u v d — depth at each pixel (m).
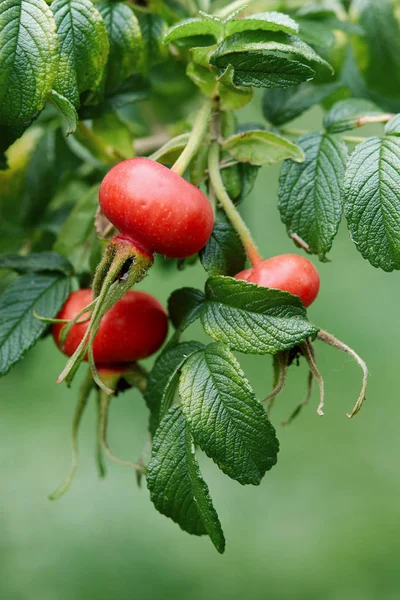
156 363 0.38
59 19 0.38
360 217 0.38
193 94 0.52
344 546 0.65
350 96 0.49
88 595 0.63
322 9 0.45
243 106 0.40
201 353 0.37
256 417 0.36
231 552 0.66
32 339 0.40
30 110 0.37
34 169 0.48
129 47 0.41
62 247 0.44
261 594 0.63
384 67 0.48
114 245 0.38
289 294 0.37
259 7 0.46
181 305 0.39
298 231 0.39
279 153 0.40
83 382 0.42
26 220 0.48
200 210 0.37
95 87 0.39
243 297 0.37
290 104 0.44
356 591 0.63
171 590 0.64
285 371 0.39
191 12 0.43
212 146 0.40
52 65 0.37
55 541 0.65
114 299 0.38
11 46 0.37
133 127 0.52
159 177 0.37
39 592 0.63
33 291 0.40
